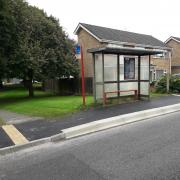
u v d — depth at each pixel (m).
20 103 15.32
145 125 8.11
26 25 17.95
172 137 6.52
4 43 16.34
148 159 5.12
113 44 24.97
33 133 7.64
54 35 19.23
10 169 5.19
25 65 16.91
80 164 5.15
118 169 4.76
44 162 5.43
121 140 6.56
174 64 35.75
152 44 29.62
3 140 7.10
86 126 7.97
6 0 16.23
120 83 12.76
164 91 16.59
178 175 4.34
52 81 24.47
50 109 11.35
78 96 17.86
